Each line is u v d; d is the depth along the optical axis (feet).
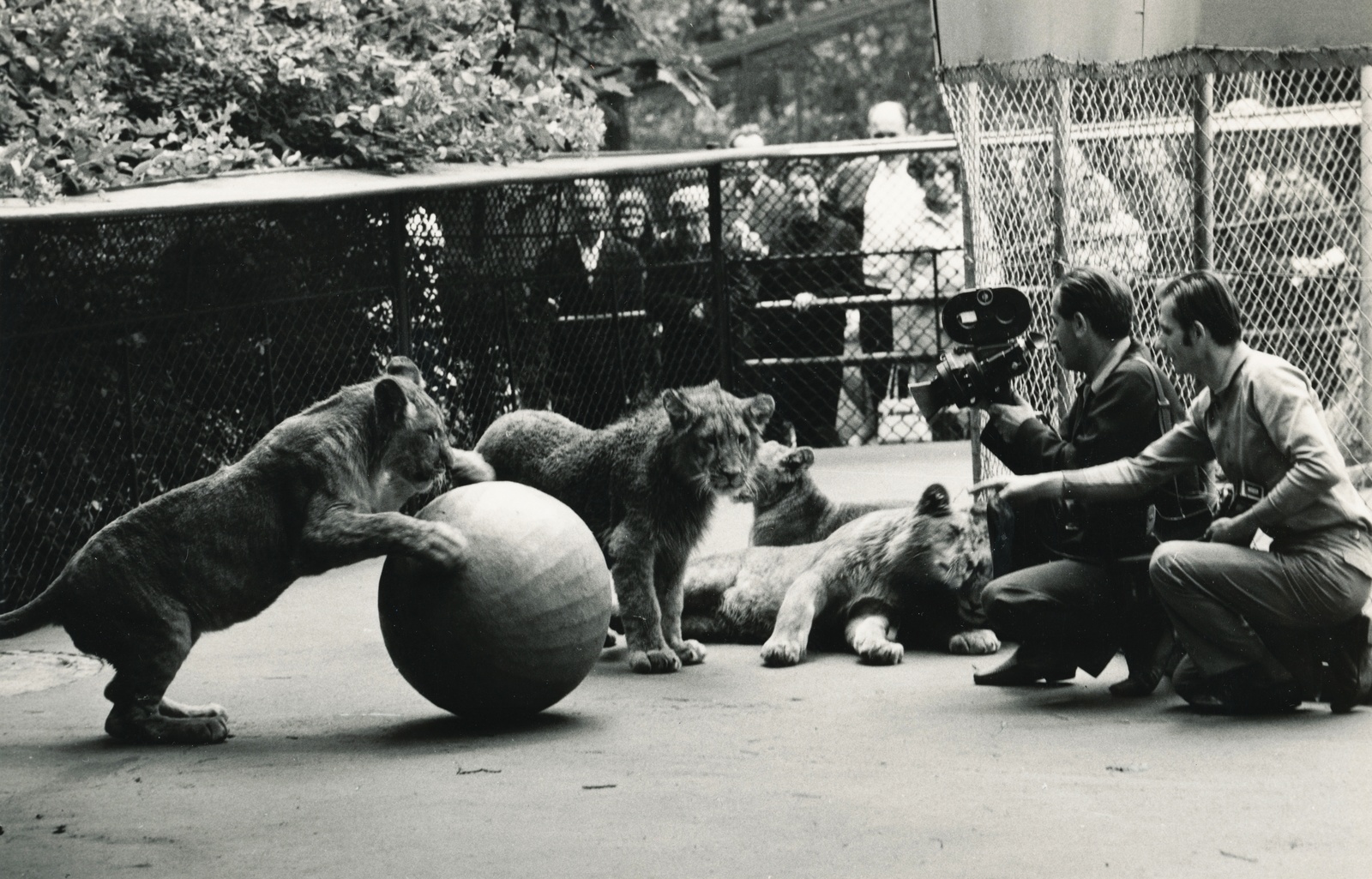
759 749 17.39
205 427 30.12
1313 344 31.99
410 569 18.34
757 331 40.86
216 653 24.25
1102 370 19.33
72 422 27.73
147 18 32.68
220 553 18.94
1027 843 13.65
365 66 35.14
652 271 38.73
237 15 34.22
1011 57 23.91
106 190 28.27
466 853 13.97
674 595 22.98
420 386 20.79
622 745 17.80
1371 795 14.52
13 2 30.78
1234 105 31.07
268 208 30.45
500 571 18.12
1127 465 18.37
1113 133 24.99
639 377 38.60
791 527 26.02
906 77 65.62
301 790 16.37
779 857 13.57
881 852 13.57
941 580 22.49
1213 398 17.89
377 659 23.53
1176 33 20.79
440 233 33.68
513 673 18.26
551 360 36.47
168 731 18.76
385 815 15.29
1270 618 17.25
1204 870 12.80
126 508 28.76
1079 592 19.27
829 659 22.57
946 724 18.17
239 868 13.85
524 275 35.60
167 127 30.81
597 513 22.81
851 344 41.42
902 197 40.98
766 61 64.95
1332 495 17.22
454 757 17.51
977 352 20.02
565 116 36.35
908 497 32.94
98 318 27.99
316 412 19.45
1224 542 17.52
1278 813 14.14
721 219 40.09
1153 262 25.27
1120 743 16.89
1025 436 19.83
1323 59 20.72
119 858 14.26
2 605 26.48
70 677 23.25
